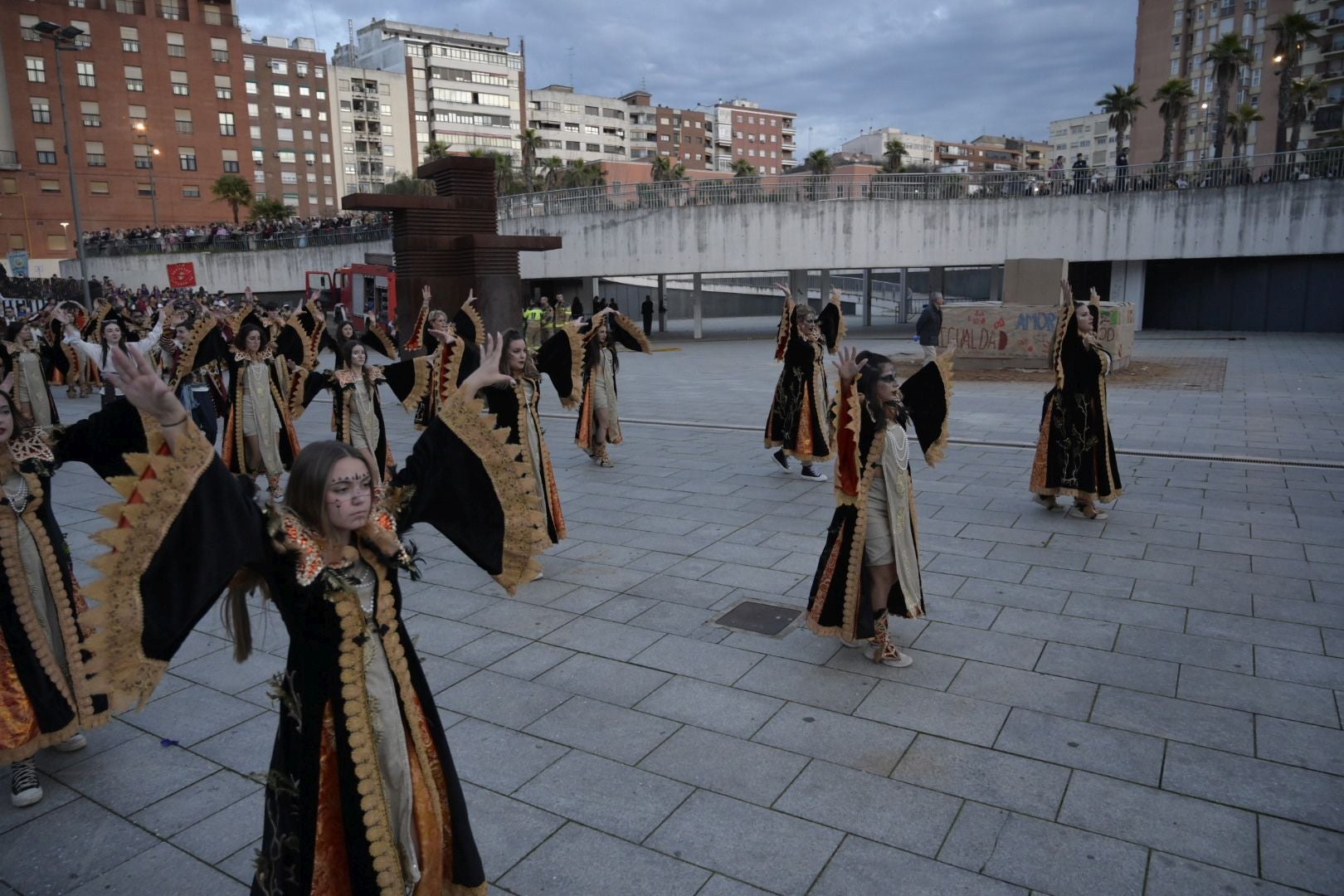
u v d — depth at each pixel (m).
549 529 6.59
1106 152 109.12
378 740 2.43
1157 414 12.78
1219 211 26.36
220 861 3.36
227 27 65.56
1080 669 4.72
